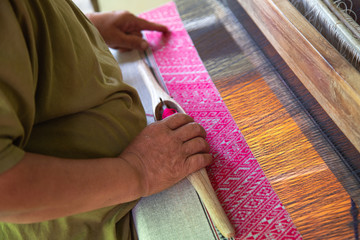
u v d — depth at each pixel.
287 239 0.73
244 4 1.01
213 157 0.91
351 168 0.78
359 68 0.67
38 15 0.69
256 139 0.91
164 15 1.39
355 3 0.75
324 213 0.74
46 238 0.78
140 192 0.77
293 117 0.90
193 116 1.02
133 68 1.21
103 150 0.80
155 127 0.85
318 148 0.83
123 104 0.86
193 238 0.78
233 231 0.76
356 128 0.65
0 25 0.61
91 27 0.96
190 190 0.85
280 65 0.97
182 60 1.18
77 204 0.66
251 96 0.99
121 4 2.05
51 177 0.63
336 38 0.71
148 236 0.81
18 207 0.60
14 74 0.62
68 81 0.74
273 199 0.80
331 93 0.69
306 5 0.79
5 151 0.59
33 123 0.72
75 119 0.78
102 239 0.80
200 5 1.35
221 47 1.16
